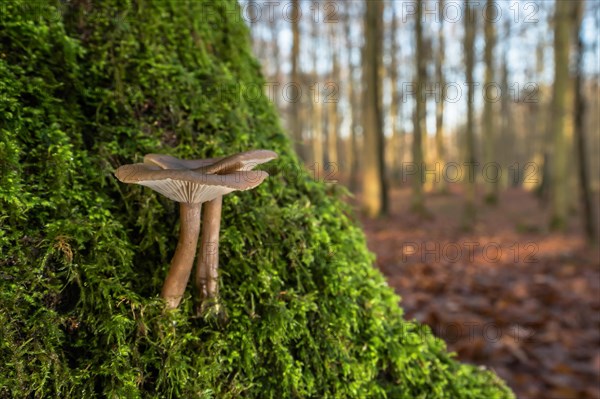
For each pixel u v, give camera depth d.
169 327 0.15
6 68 0.16
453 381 0.22
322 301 0.18
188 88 0.19
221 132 0.20
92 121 0.17
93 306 0.14
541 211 2.08
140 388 0.14
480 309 0.63
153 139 0.18
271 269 0.17
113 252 0.15
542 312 0.63
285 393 0.16
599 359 0.47
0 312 0.13
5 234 0.14
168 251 0.16
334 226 0.21
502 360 0.48
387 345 0.19
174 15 0.21
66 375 0.13
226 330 0.16
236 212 0.18
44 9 0.17
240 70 0.24
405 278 0.81
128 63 0.19
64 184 0.15
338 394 0.17
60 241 0.14
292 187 0.21
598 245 1.13
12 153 0.14
